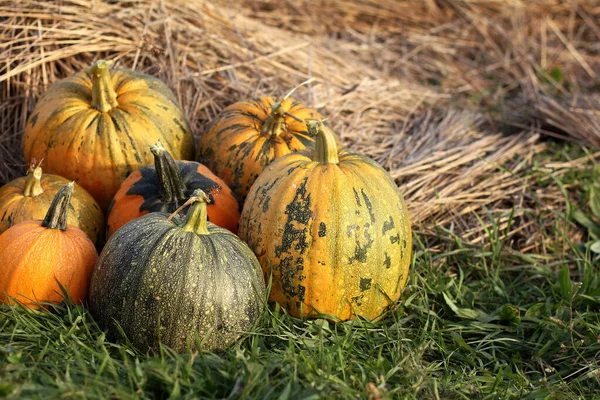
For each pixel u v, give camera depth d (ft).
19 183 4.91
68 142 5.09
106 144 5.09
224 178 5.23
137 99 5.23
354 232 4.55
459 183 6.27
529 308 5.10
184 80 6.35
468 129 6.99
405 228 4.74
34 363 4.16
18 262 4.47
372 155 6.51
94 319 4.48
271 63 6.82
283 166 4.69
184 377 4.15
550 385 4.61
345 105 6.83
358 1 9.04
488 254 5.61
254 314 4.44
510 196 6.26
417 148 6.69
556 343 4.94
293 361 4.26
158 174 4.78
